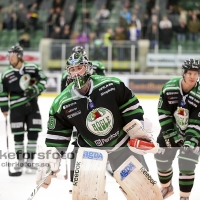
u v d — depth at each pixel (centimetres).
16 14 2692
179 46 2398
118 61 2372
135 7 2872
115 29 2688
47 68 2391
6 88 970
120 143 594
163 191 752
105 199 568
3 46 2616
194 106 684
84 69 559
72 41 2373
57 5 2903
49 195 782
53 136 591
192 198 764
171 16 2712
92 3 3062
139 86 2386
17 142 962
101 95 566
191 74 665
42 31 2684
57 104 577
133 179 575
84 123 573
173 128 716
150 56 2391
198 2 2989
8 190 819
